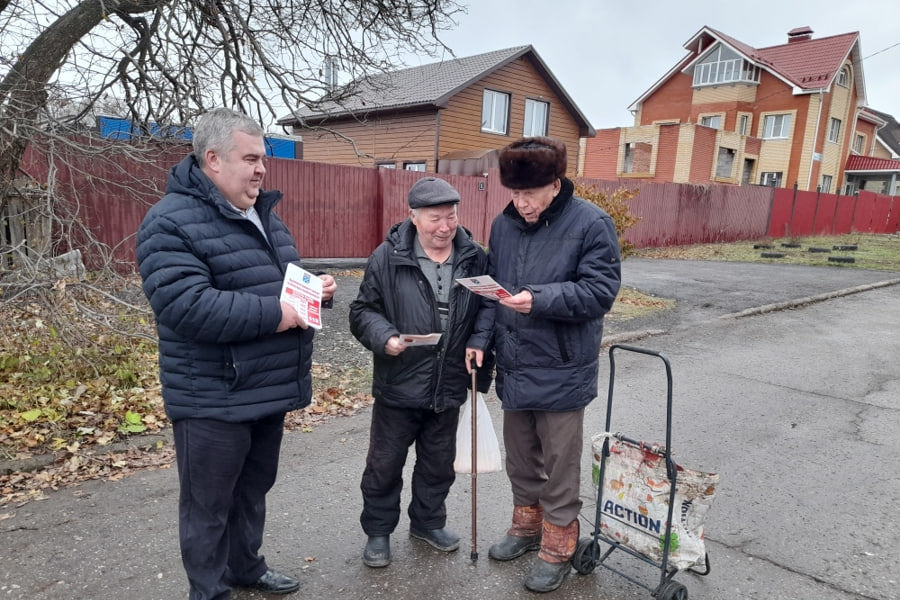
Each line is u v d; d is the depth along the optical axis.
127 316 4.97
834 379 5.66
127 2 6.65
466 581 2.57
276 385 2.09
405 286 2.49
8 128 5.00
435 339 2.29
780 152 31.42
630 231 17.50
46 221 5.50
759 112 32.06
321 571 2.62
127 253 8.54
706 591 2.52
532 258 2.44
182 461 2.03
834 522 3.10
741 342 7.05
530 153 2.24
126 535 2.82
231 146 1.89
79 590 2.42
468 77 19.19
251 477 2.32
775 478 3.59
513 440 2.68
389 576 2.59
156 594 2.41
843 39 31.34
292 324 1.99
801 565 2.72
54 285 4.50
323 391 4.83
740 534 2.97
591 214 2.37
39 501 3.11
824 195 24.12
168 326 1.86
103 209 8.28
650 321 7.99
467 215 14.60
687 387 5.32
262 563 2.47
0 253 4.65
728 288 10.83
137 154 6.11
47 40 5.92
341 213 12.31
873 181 37.06
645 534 2.41
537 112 21.94
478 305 2.59
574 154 23.36
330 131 8.28
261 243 2.07
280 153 16.14
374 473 2.62
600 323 2.50
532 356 2.42
